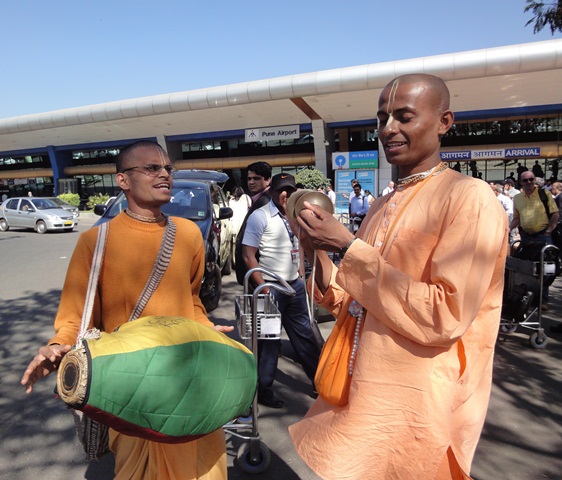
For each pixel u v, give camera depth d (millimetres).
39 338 5523
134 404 1497
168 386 1550
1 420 3639
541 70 17016
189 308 2088
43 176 34844
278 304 3506
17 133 28781
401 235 1608
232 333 5578
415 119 1596
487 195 1494
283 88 20766
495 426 3465
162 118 25203
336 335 1840
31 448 3264
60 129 27875
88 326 1879
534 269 4914
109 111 24984
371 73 19312
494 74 17531
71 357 1480
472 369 1659
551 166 22828
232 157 28766
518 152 22438
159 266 1979
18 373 4523
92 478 2930
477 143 24047
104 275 1956
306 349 3676
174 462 1824
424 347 1544
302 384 4215
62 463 3090
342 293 1979
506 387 4109
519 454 3111
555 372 4422
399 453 1570
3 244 14586
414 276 1564
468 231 1447
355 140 26453
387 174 22344
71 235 17203
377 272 1528
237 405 1795
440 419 1539
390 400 1562
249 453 2936
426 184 1652
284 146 28234
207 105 22766
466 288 1421
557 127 22734
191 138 28734
